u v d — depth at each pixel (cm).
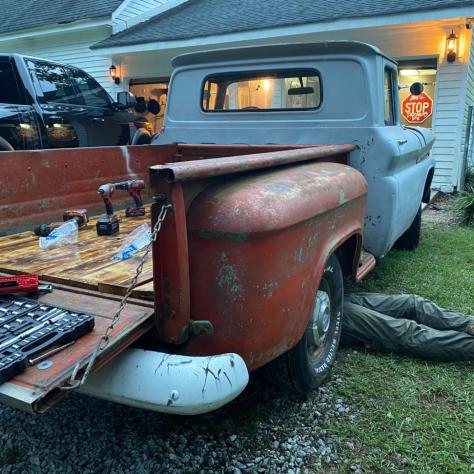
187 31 1041
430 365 295
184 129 407
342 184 248
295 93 358
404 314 328
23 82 519
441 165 908
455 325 309
